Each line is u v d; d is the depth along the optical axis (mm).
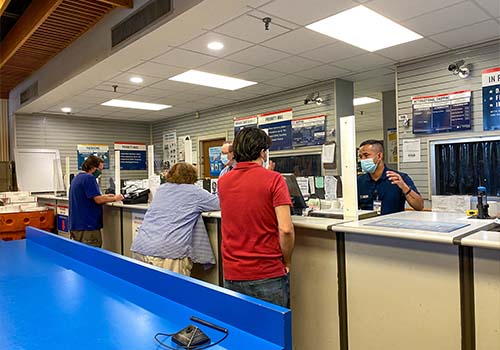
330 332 2236
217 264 2906
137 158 10383
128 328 1342
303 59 5215
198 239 2836
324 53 4973
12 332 1327
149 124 10688
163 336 1267
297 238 2375
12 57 6391
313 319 2318
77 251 2430
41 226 5469
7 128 8891
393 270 1941
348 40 4512
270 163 3371
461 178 4922
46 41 5695
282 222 1973
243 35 4277
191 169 2971
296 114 7035
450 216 2365
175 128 9844
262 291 2016
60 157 9070
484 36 4453
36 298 1682
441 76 5062
